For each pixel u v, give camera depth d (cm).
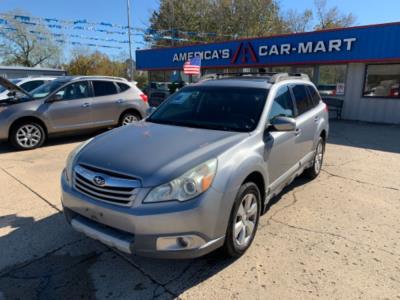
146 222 251
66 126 805
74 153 325
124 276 292
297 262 312
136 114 930
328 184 531
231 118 368
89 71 4516
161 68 2170
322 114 546
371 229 380
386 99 1259
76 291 273
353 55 1271
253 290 274
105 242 274
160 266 306
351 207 441
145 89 2423
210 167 271
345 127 1158
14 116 731
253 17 3859
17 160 668
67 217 310
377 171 607
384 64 1245
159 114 424
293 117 434
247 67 1656
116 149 304
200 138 321
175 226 252
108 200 269
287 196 477
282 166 393
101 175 275
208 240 267
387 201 463
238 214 303
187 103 419
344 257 322
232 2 3881
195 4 3878
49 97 781
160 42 3828
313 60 1391
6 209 427
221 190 271
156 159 279
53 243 345
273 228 378
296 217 409
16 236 359
